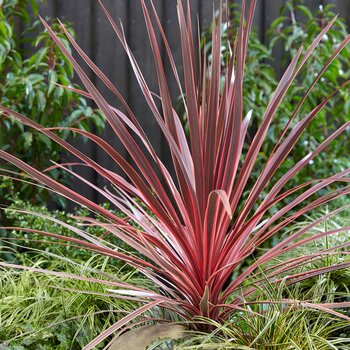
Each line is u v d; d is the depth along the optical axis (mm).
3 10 2771
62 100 2691
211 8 3066
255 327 1442
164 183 3039
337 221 2387
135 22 3066
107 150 1417
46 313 1620
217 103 1413
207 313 1459
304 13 3121
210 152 1407
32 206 2529
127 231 1581
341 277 1809
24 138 2625
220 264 1477
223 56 2957
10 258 2338
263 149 2939
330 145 3006
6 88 2641
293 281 1503
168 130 1387
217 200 1379
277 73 3154
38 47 2992
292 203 1526
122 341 1415
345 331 1646
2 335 1526
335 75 2988
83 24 3047
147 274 1547
